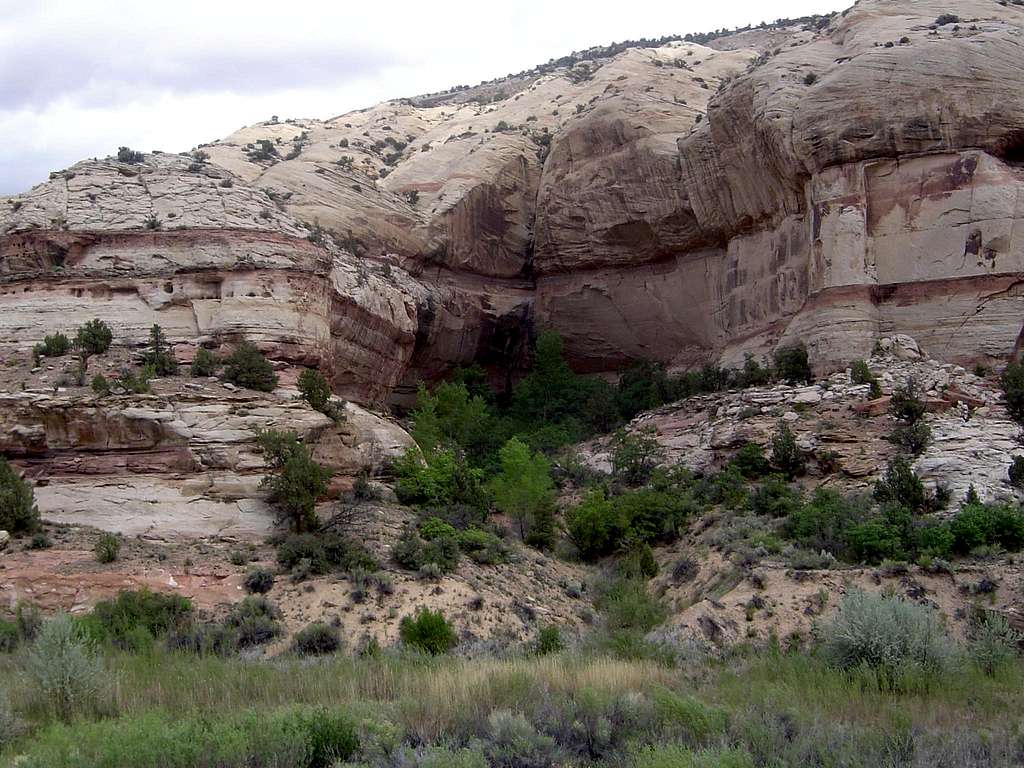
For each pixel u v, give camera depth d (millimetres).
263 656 27328
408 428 54312
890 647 22938
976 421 41844
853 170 49562
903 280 48625
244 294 42969
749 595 31188
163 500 34750
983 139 48750
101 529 34000
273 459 35875
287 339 43000
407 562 33719
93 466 35594
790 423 44719
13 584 30516
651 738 17547
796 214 53438
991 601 29219
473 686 20172
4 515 32688
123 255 44625
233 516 34781
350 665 23578
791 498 39562
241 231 45281
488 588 33469
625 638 28297
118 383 37875
